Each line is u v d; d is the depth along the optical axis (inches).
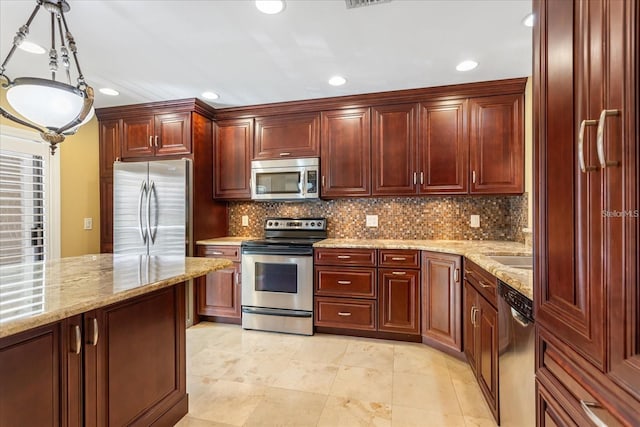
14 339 40.4
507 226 122.7
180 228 124.0
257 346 108.3
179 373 70.3
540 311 38.1
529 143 105.6
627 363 23.5
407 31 79.1
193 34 79.8
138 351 59.3
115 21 73.8
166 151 131.3
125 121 136.6
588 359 28.5
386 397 78.0
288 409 73.5
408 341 111.4
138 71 101.0
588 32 27.9
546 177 36.0
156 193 126.3
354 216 137.5
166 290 67.1
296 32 79.4
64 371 46.1
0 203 107.0
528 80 106.5
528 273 58.3
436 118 116.9
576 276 30.2
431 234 129.2
